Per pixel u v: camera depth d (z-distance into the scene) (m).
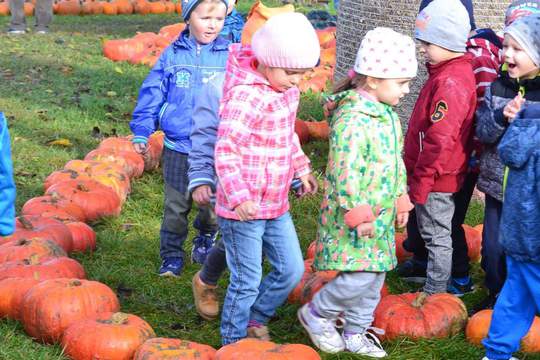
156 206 5.88
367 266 4.28
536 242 4.07
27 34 12.27
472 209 5.80
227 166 4.11
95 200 5.64
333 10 15.41
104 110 7.96
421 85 6.16
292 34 4.06
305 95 8.65
